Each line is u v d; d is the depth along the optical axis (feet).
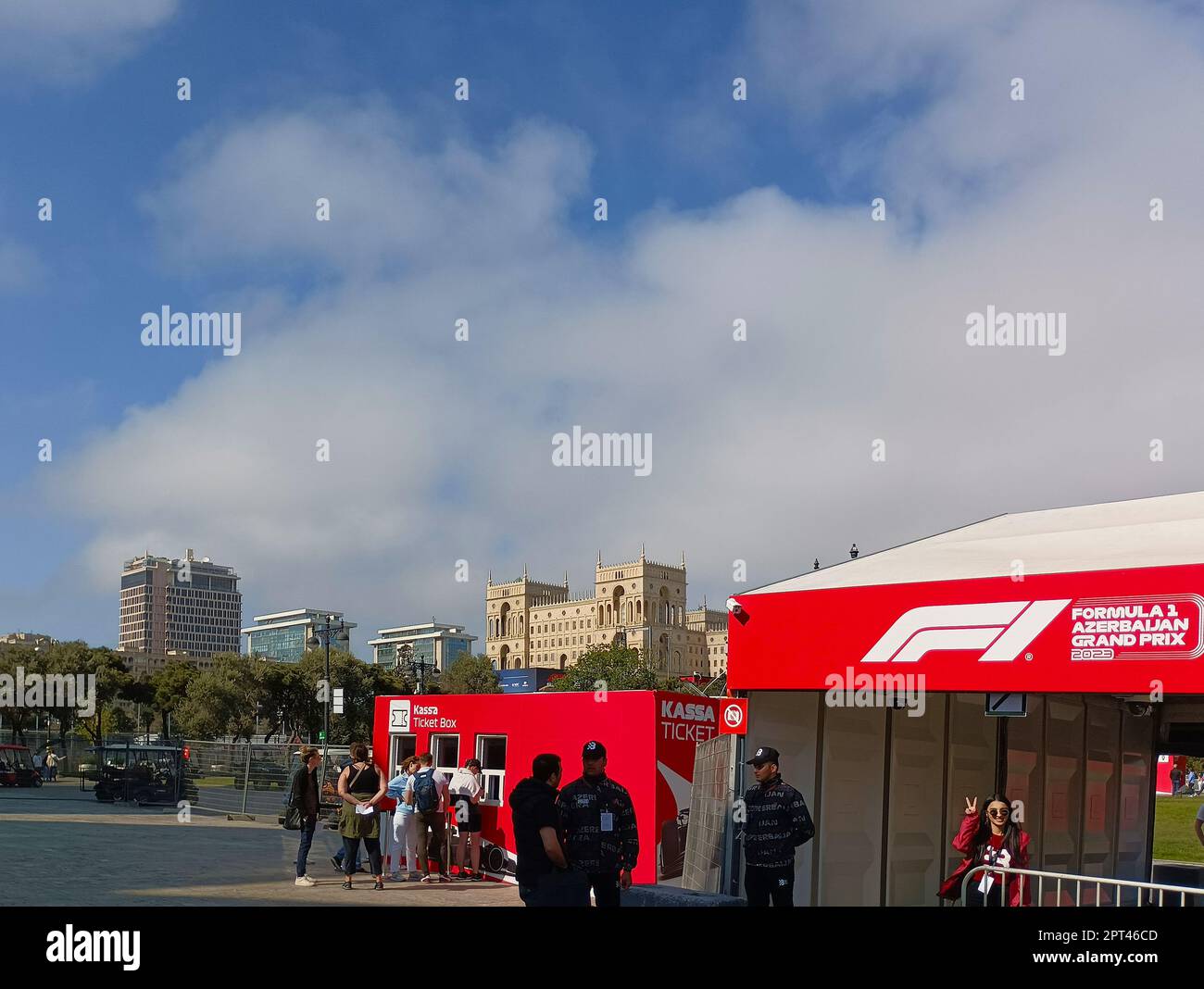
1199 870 51.42
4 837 69.15
